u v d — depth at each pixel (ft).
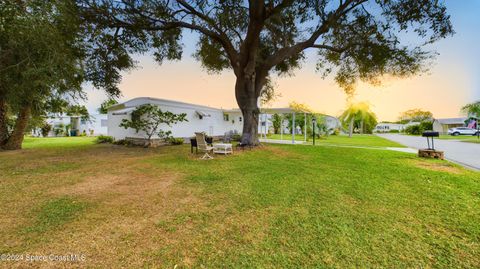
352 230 9.78
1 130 38.68
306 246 8.50
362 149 41.37
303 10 31.58
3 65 19.36
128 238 9.06
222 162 26.45
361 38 33.42
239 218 10.98
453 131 104.32
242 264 7.44
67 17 21.83
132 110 44.09
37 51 19.81
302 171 21.53
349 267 7.30
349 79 41.86
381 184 17.08
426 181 18.06
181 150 38.19
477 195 14.60
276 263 7.49
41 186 16.33
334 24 32.96
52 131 83.56
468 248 8.47
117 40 33.58
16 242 8.67
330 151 37.86
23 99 23.86
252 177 19.11
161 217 11.07
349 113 107.34
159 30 33.78
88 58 30.83
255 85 40.91
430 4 26.16
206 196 14.23
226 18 32.30
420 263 7.55
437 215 11.41
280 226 10.14
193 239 9.02
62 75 22.16
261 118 80.12
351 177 19.25
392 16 29.68
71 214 11.30
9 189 15.52
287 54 37.37
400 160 28.81
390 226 10.18
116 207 12.32
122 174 20.25
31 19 18.39
